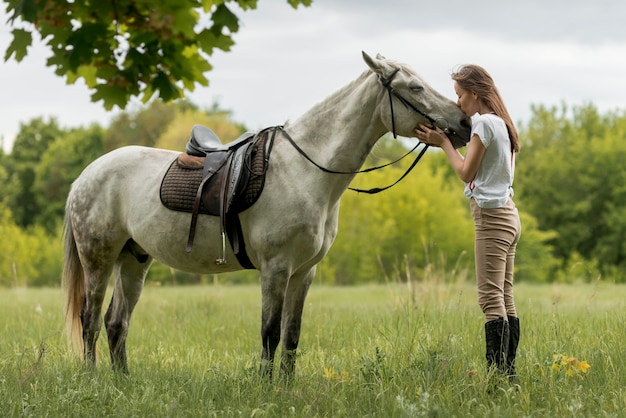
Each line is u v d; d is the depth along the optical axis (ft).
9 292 87.76
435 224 140.46
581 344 26.23
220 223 23.67
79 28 15.11
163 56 16.07
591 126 197.26
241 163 23.43
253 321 40.70
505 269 22.44
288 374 23.03
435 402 19.62
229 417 18.69
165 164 25.80
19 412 18.72
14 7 14.99
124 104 16.29
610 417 18.03
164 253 25.09
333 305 53.06
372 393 20.27
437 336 26.71
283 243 22.91
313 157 23.18
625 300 36.50
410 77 22.17
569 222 172.76
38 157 302.25
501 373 21.30
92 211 26.27
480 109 21.88
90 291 26.55
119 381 23.27
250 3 16.25
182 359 28.73
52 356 28.19
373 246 135.95
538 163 178.81
